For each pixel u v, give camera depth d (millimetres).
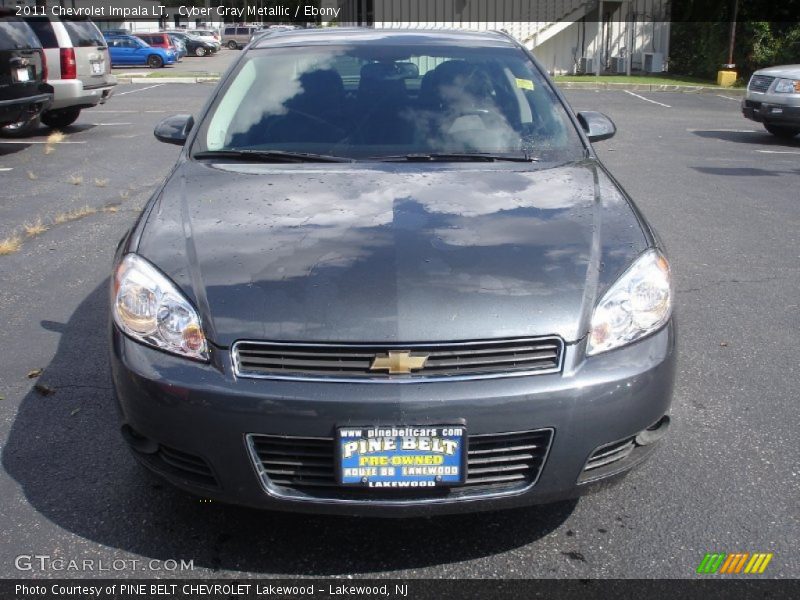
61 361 4184
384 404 2348
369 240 2773
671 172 9820
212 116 3832
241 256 2701
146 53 34688
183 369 2471
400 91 3895
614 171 9836
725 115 16141
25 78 10078
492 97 3902
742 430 3523
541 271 2641
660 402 2623
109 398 3781
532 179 3334
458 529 2812
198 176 3365
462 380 2398
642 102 18281
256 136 3701
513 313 2484
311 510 2459
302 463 2436
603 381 2473
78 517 2863
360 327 2426
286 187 3217
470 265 2648
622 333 2578
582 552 2697
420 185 3236
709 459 3281
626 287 2643
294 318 2457
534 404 2408
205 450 2449
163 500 2967
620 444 2602
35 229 6605
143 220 3027
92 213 7270
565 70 25828
